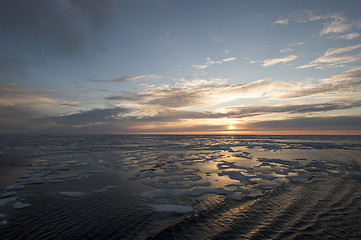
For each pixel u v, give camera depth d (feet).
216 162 49.93
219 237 14.17
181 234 14.69
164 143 132.87
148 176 34.50
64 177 33.45
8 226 15.96
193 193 24.86
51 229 15.48
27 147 88.84
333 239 13.74
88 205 20.75
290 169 40.14
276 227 15.61
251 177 33.55
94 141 146.92
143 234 14.70
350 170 38.70
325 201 21.45
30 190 26.13
